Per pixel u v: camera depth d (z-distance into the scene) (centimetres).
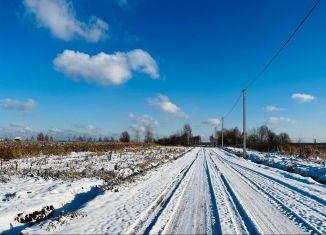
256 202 1150
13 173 1780
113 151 4203
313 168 2152
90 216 933
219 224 855
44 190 1281
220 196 1261
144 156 3441
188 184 1597
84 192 1338
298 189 1444
